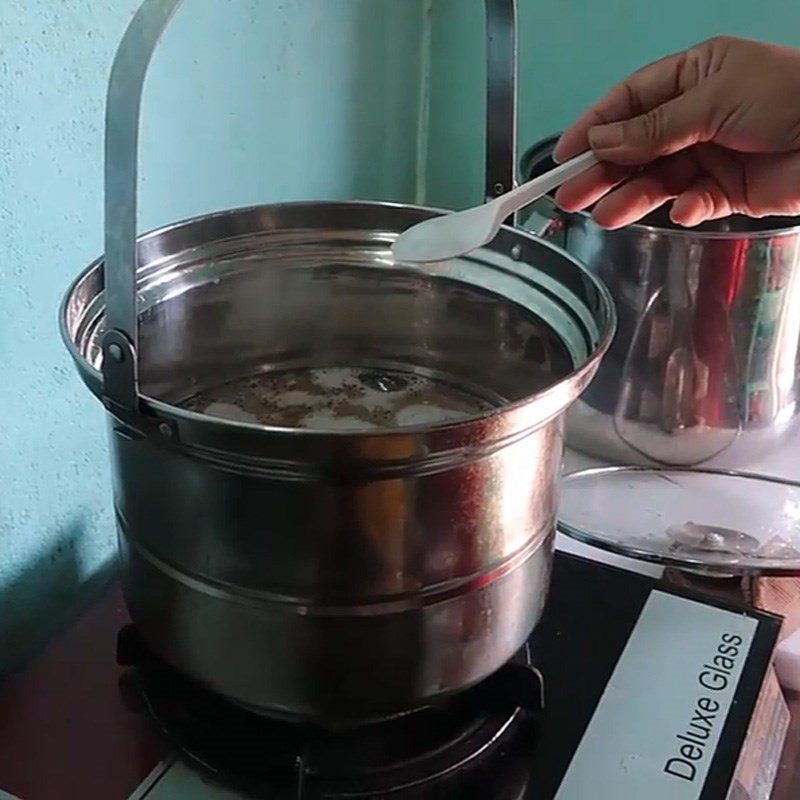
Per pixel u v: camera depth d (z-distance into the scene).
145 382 0.59
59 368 0.59
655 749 0.54
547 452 0.47
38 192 0.55
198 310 0.60
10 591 0.60
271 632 0.45
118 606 0.62
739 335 0.74
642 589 0.65
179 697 0.54
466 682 0.48
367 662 0.46
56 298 0.58
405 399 0.65
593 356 0.45
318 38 0.78
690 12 0.89
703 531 0.72
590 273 0.54
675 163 0.65
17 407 0.57
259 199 0.75
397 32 0.90
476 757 0.52
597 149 0.59
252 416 0.64
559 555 0.68
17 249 0.54
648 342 0.75
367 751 0.51
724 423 0.78
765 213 0.65
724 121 0.58
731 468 0.80
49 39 0.53
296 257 0.62
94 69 0.56
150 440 0.43
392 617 0.45
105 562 0.67
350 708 0.47
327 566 0.43
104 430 0.64
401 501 0.42
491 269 0.61
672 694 0.57
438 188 1.02
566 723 0.55
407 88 0.94
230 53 0.68
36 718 0.54
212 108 0.68
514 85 0.58
